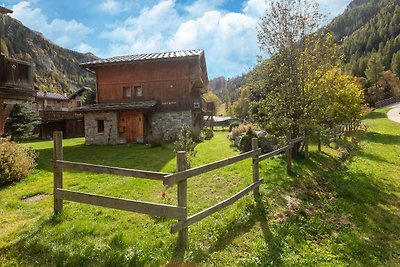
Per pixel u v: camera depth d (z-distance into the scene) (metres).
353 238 5.32
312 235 5.42
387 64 88.44
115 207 5.03
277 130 12.00
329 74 11.73
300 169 9.89
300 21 11.09
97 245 4.61
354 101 21.77
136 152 15.93
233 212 5.92
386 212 6.79
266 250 4.62
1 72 11.40
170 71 22.64
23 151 10.41
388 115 45.19
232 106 88.31
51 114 33.69
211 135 24.22
